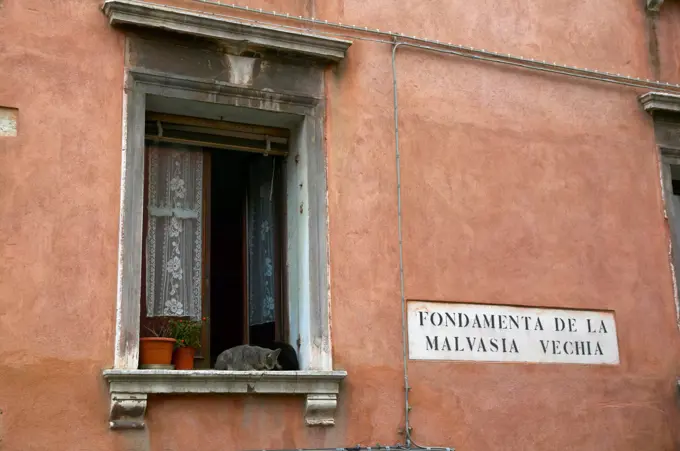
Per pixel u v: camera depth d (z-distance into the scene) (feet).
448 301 26.81
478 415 26.30
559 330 28.19
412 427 25.36
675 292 30.42
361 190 26.53
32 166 22.93
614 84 31.53
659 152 31.65
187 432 22.85
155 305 24.97
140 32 24.77
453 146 28.19
